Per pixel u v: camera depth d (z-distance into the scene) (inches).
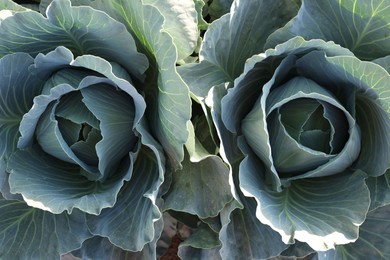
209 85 30.1
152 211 28.1
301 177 28.7
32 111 26.9
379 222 31.6
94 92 27.3
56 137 27.1
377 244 31.5
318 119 27.8
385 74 26.1
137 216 30.0
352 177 29.4
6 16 27.3
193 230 34.2
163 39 26.3
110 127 27.4
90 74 28.0
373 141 29.5
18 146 29.0
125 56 28.5
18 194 30.3
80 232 30.6
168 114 27.4
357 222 27.8
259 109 27.8
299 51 28.1
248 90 29.7
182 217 33.2
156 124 29.6
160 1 28.3
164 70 26.8
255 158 30.1
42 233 30.9
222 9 34.3
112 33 27.3
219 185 30.0
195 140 30.1
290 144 27.1
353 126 27.5
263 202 28.1
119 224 30.2
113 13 28.3
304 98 27.7
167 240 36.2
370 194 30.1
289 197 29.8
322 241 27.2
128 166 29.7
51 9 26.3
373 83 26.8
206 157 28.7
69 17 26.8
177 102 26.6
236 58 31.1
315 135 27.5
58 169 30.4
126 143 29.1
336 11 29.2
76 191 29.7
